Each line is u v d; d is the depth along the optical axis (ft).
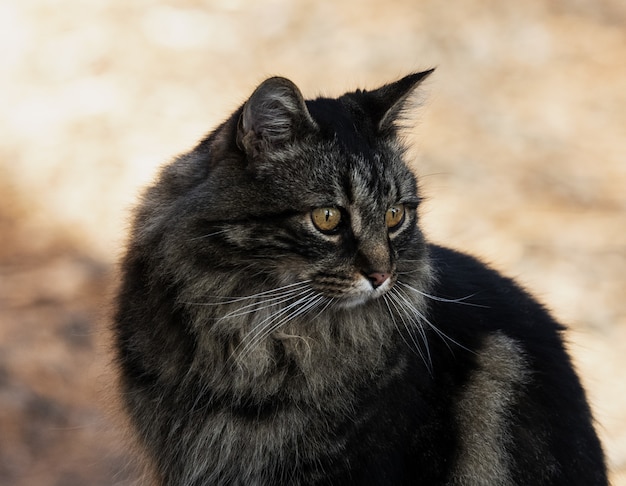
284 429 23.48
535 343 26.35
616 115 58.18
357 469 23.47
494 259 42.60
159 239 23.65
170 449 24.43
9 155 52.03
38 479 34.91
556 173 52.42
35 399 38.24
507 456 24.81
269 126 22.88
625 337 40.78
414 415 23.88
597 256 45.57
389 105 24.58
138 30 62.54
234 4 66.44
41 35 61.46
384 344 24.07
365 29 64.18
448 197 49.47
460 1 68.33
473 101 58.44
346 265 23.18
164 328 23.63
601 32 67.26
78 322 41.93
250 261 22.82
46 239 47.01
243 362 23.44
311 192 22.81
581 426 25.95
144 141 52.42
